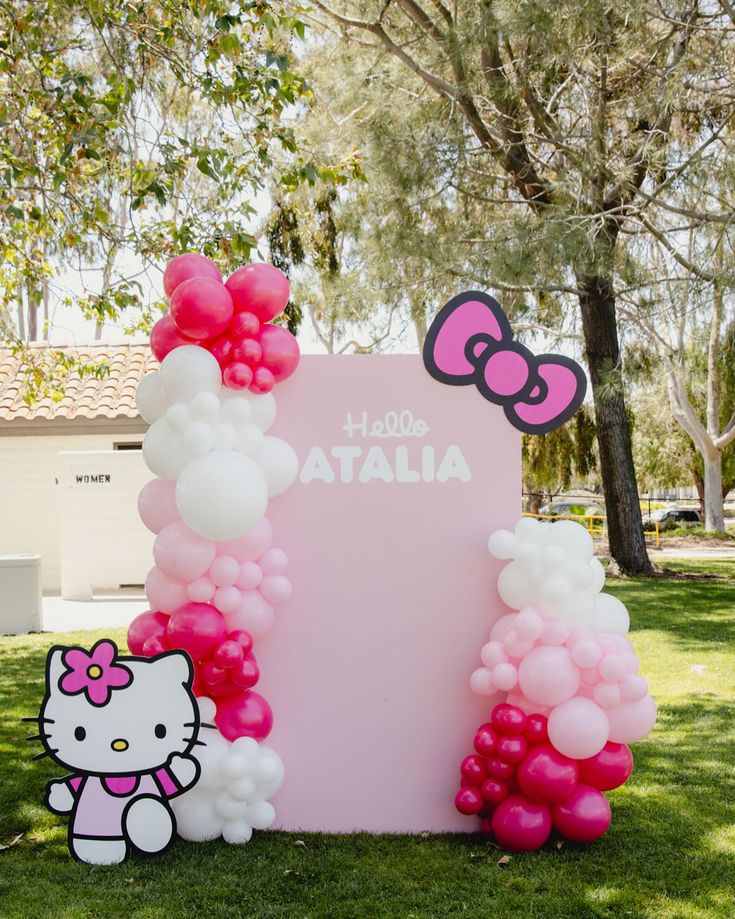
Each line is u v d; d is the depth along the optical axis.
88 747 3.81
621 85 10.82
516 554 3.91
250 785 3.85
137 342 14.89
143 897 3.41
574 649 3.75
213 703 3.91
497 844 3.92
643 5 9.31
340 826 4.12
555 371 4.18
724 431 22.52
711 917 3.26
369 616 4.17
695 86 10.47
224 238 6.70
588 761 3.81
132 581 11.38
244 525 3.77
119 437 13.41
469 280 10.95
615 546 13.73
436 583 4.18
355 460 4.19
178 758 3.79
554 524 4.00
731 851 3.84
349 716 4.15
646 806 4.40
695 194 9.66
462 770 3.94
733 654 7.95
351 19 11.78
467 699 4.16
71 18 7.16
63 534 11.38
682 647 8.25
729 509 35.31
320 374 4.20
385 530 4.18
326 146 11.85
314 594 4.16
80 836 3.79
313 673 4.16
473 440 4.21
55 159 6.69
